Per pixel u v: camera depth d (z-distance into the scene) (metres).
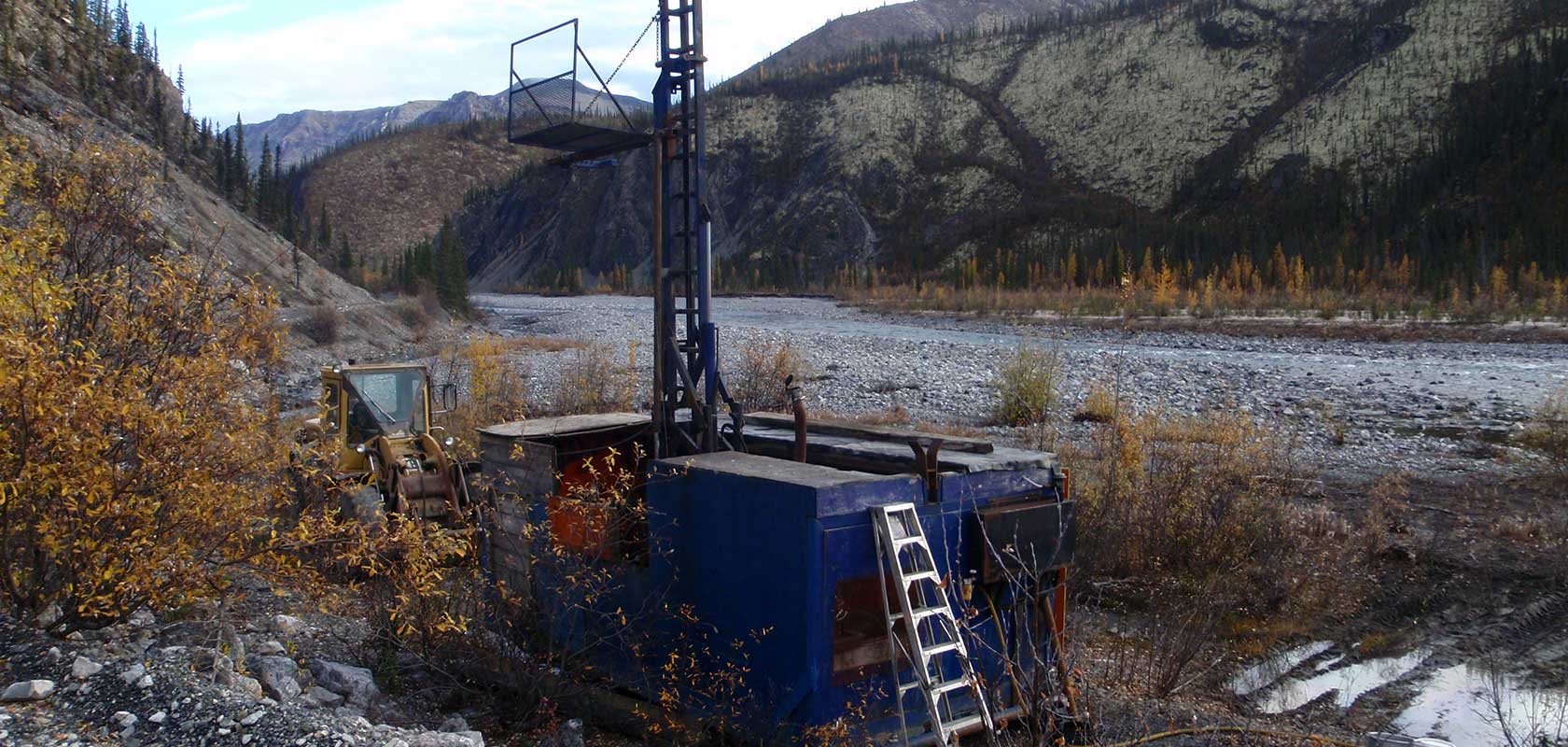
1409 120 133.88
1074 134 169.88
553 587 7.18
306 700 6.01
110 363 6.14
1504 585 9.90
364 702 6.39
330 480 8.98
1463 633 8.88
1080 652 8.43
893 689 5.72
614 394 21.23
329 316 44.34
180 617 7.40
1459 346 36.66
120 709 5.06
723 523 5.98
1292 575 10.15
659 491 6.41
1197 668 8.33
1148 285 73.94
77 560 5.87
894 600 5.75
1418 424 19.27
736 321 62.72
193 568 6.21
